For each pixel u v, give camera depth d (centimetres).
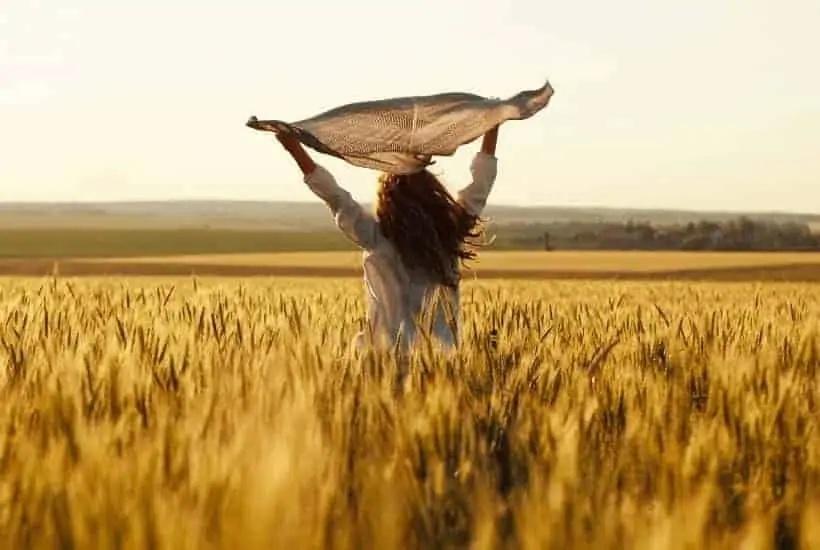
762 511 270
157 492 255
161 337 557
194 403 368
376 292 516
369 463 302
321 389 387
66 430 323
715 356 466
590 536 232
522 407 365
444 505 277
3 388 409
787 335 596
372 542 234
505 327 588
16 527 242
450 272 511
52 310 719
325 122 487
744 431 347
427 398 366
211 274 5769
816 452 317
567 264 6950
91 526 237
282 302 796
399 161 494
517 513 246
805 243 10425
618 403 391
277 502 236
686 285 2630
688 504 243
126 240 12238
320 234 14412
